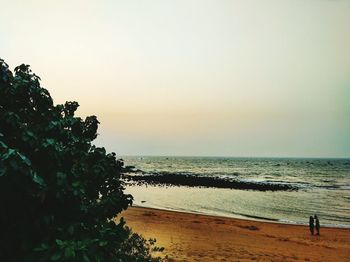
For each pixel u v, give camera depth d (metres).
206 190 53.66
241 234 21.33
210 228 22.75
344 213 34.00
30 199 3.41
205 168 141.25
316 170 134.25
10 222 3.47
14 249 3.48
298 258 16.42
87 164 4.54
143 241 8.27
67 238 3.47
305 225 26.14
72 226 3.58
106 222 4.41
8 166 2.89
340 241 20.47
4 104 3.96
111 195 4.70
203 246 17.69
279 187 59.81
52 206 3.77
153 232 20.39
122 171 5.15
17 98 4.05
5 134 3.59
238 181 70.06
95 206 4.47
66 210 3.90
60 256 3.01
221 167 152.75
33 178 3.09
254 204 39.41
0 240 3.42
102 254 3.35
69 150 4.05
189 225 23.38
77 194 3.74
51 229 3.54
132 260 6.98
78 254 3.05
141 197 44.22
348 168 153.12
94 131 5.24
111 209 4.58
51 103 4.49
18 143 3.62
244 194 49.12
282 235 21.81
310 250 18.09
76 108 5.04
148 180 69.75
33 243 3.39
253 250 17.47
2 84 3.87
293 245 19.06
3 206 3.33
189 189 54.88
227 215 32.00
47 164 3.74
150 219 24.88
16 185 3.21
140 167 138.50
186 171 114.00
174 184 62.50
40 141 3.63
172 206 36.97
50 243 3.35
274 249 17.95
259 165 183.88
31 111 4.25
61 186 3.63
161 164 179.00
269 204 39.47
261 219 30.19
